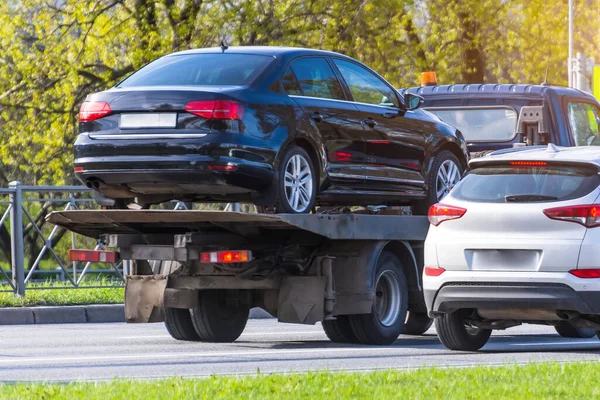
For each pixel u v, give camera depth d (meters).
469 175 22.77
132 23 76.06
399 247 26.02
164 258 24.59
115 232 25.84
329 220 23.61
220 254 23.86
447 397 14.66
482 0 74.38
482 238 21.83
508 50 79.12
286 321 24.77
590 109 34.41
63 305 34.84
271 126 22.94
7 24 78.12
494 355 22.52
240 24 72.25
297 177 23.56
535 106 32.41
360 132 25.50
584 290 20.94
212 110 22.22
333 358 21.95
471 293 21.86
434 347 24.89
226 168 22.06
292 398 14.52
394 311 25.78
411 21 76.88
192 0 74.62
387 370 17.59
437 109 33.97
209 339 26.25
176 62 24.64
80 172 23.22
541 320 21.92
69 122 78.50
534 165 21.95
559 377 16.64
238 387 15.35
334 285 24.84
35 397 14.73
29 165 81.88
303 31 72.62
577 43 81.50
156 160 22.36
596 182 21.44
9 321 33.03
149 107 22.59
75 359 21.70
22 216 36.84
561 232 21.23
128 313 25.88
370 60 73.75
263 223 22.94
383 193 26.25
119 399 14.38
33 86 78.56
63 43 77.69
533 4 79.25
